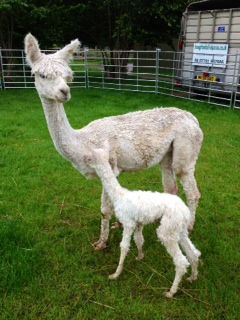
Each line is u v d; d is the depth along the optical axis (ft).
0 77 50.08
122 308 11.74
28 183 20.25
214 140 27.61
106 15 56.39
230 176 21.61
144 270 13.46
